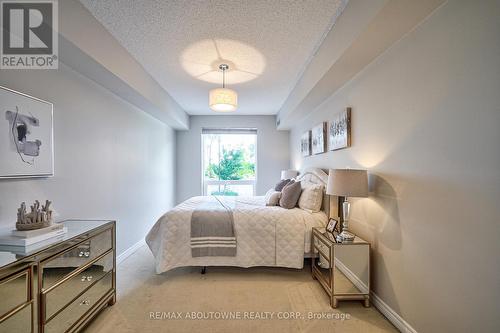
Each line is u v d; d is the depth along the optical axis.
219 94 2.72
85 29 1.77
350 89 2.41
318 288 2.31
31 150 1.69
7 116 1.52
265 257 2.58
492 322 1.08
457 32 1.24
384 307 1.86
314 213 2.72
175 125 4.91
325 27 2.03
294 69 2.90
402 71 1.66
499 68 1.05
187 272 2.65
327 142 3.10
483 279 1.12
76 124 2.18
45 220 1.48
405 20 1.46
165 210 4.73
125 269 2.74
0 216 1.52
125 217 3.11
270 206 3.06
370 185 2.06
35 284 1.26
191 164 5.47
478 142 1.14
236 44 2.29
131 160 3.28
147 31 2.06
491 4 1.08
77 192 2.21
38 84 1.77
